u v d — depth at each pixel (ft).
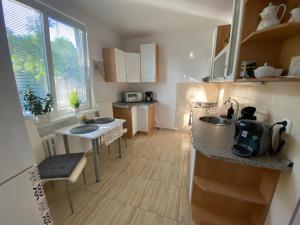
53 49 6.81
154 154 8.95
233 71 3.88
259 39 3.38
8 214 2.47
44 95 6.57
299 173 2.76
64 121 7.20
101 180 6.63
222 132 4.87
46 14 6.23
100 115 9.16
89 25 8.66
